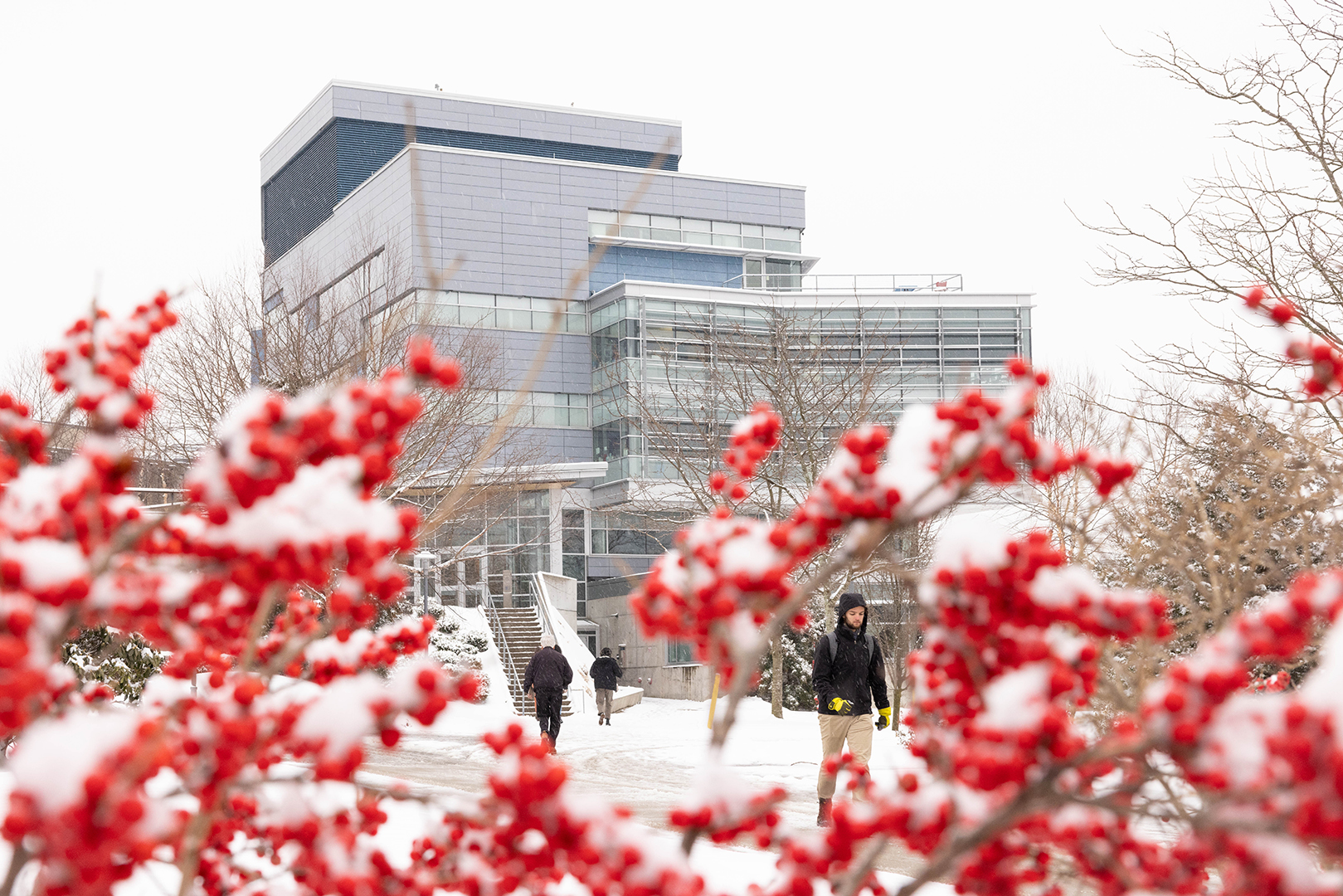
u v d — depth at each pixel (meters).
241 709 1.67
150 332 2.04
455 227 45.50
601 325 45.25
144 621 1.84
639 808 9.62
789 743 19.80
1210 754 1.40
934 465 1.83
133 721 1.29
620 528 42.06
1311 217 9.80
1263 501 4.34
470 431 23.12
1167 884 1.92
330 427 1.65
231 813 2.23
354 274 23.66
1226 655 1.45
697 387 27.80
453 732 18.80
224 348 19.78
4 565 1.39
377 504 1.70
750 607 1.92
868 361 26.66
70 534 1.59
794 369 22.77
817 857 1.89
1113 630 1.78
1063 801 1.60
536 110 57.16
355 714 1.63
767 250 51.97
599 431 44.75
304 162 57.75
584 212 47.97
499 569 36.53
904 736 13.71
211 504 1.55
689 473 26.42
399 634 2.19
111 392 1.96
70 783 1.15
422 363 1.70
